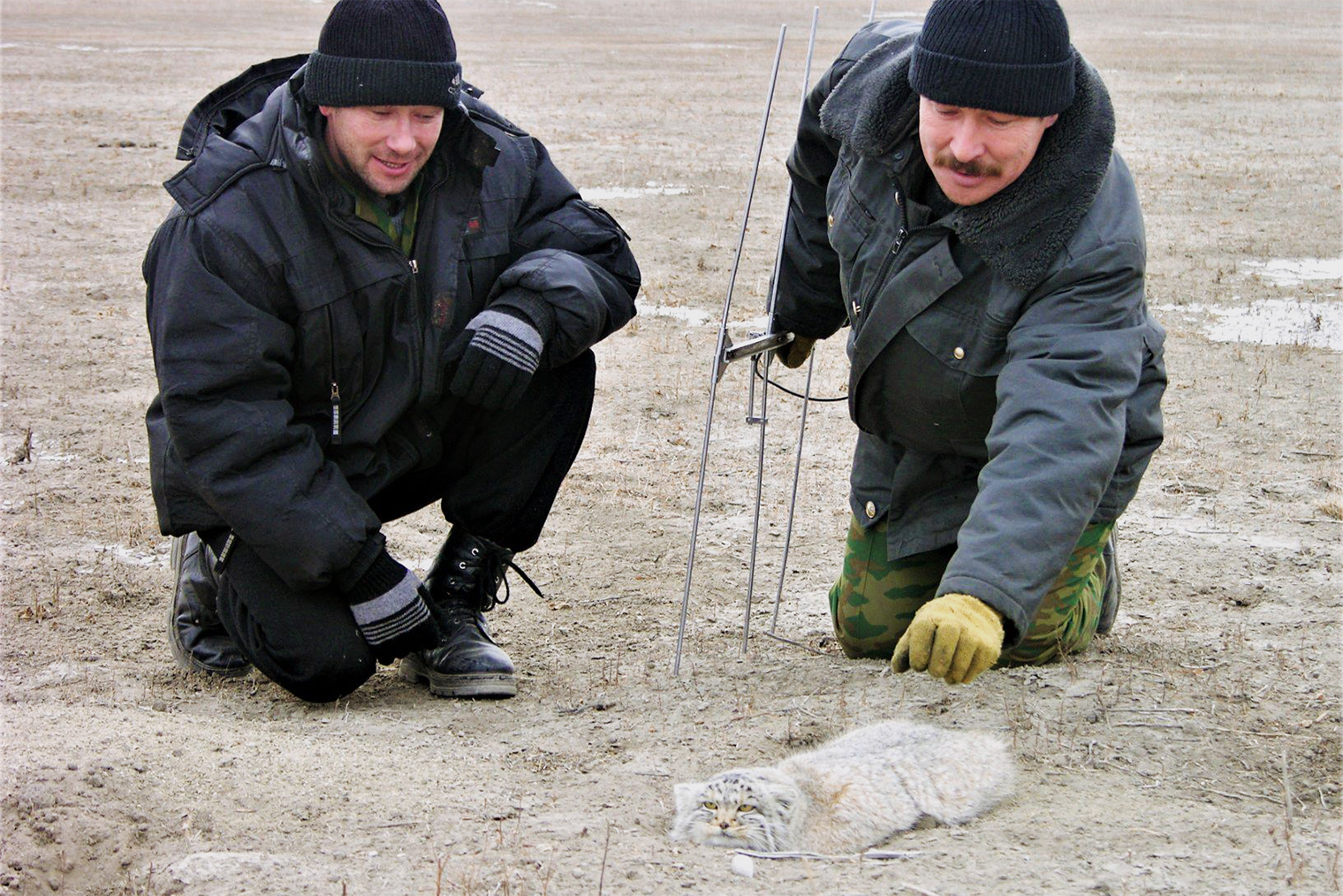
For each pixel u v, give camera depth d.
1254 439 7.88
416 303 4.62
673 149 19.48
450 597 5.12
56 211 14.90
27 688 5.07
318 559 4.46
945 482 4.79
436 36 4.21
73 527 6.78
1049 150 3.97
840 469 7.68
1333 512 6.73
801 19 46.38
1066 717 4.43
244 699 4.98
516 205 4.86
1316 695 4.64
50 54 31.34
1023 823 3.71
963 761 3.93
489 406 4.62
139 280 12.02
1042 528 3.67
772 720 4.52
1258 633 5.34
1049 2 3.76
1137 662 4.98
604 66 30.97
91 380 9.18
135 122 21.27
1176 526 6.62
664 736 4.45
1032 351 3.95
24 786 3.69
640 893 3.26
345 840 3.61
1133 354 3.95
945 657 3.48
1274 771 4.09
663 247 13.39
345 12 4.13
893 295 4.31
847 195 4.50
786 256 5.15
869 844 3.73
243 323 4.36
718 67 31.00
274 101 4.50
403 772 4.07
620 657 5.34
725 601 5.99
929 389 4.40
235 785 3.89
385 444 4.87
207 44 33.91
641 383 9.21
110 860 3.54
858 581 5.11
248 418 4.39
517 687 5.00
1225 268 12.38
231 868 3.36
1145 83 27.47
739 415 8.61
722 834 3.57
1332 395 8.68
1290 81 27.86
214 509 4.55
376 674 5.32
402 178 4.36
